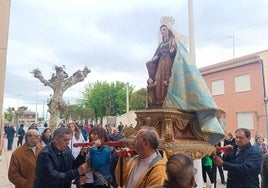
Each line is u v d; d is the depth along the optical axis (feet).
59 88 74.02
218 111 10.98
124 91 163.63
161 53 11.94
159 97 11.53
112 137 31.71
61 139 11.46
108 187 14.51
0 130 27.78
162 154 9.16
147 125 10.68
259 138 30.96
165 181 6.57
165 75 11.50
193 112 11.22
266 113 72.33
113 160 12.48
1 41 21.25
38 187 11.04
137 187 8.63
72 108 160.76
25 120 222.89
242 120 78.23
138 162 9.25
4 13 21.47
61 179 10.67
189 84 10.94
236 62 79.25
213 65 86.53
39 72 73.10
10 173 13.71
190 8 24.25
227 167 12.11
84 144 11.78
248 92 76.84
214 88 86.69
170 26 11.90
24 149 14.17
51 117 73.82
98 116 168.66
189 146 10.03
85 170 11.01
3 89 21.29
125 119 120.37
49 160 11.00
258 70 74.64
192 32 23.94
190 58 11.57
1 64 21.21
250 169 12.19
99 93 167.12
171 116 10.19
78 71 75.92
